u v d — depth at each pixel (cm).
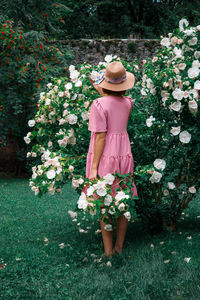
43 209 550
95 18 2000
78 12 1962
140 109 351
